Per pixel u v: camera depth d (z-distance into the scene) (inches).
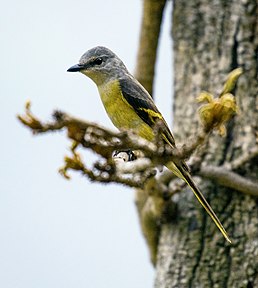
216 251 439.2
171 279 444.1
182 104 487.5
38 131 307.9
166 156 341.1
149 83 504.1
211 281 433.4
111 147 323.6
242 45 472.4
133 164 348.2
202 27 492.7
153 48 497.0
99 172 337.1
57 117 308.5
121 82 473.7
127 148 330.0
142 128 469.4
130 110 470.0
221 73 473.7
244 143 453.1
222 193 448.5
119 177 343.0
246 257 430.3
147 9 487.2
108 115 485.7
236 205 443.5
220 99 348.2
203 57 485.7
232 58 473.4
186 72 492.1
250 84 463.2
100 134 318.7
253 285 424.2
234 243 436.1
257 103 459.5
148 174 348.8
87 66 483.2
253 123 456.4
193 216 454.6
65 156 334.0
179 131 482.3
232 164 446.6
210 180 451.5
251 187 434.6
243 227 437.7
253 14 476.7
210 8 490.9
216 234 443.5
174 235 457.4
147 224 476.1
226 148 455.5
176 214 461.4
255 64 467.5
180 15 505.0
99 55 483.2
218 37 482.9
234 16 480.1
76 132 313.3
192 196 459.5
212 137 458.0
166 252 457.1
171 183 469.7
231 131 457.7
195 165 436.1
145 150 333.7
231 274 430.9
